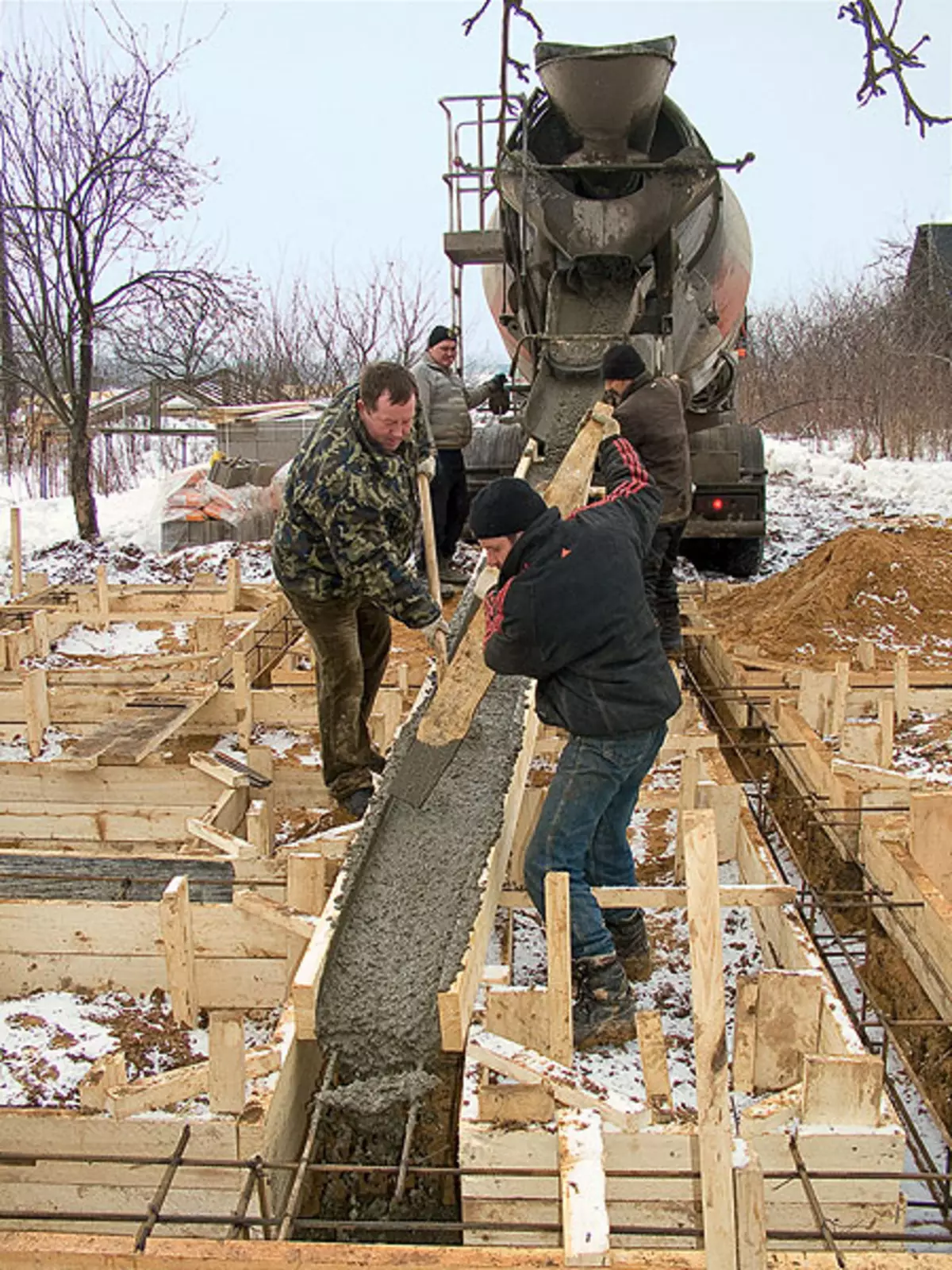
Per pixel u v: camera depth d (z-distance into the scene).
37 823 5.38
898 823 4.53
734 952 4.26
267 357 19.16
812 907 4.09
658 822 5.23
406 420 4.00
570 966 3.44
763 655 7.31
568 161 6.54
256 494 12.05
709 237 6.85
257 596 8.73
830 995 3.32
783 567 10.62
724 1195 2.20
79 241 11.05
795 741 5.43
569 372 6.43
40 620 7.53
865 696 6.21
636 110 6.16
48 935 4.10
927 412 19.31
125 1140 3.06
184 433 12.77
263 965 3.96
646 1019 3.14
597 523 3.47
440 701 4.26
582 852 3.55
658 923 4.45
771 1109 2.95
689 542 10.15
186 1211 3.09
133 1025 3.94
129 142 11.18
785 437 22.69
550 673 3.46
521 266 6.90
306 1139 3.11
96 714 6.33
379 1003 3.26
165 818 5.30
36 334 11.53
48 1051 3.78
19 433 16.81
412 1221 3.01
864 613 7.86
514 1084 2.93
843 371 21.94
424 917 3.53
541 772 5.48
